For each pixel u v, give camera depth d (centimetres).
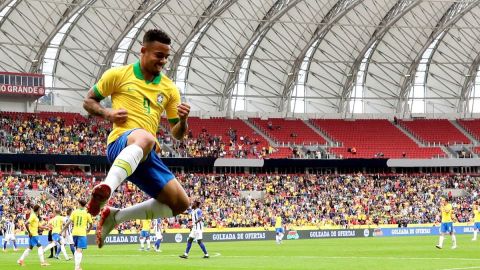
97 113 1311
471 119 17550
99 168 14325
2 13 12494
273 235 11469
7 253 7525
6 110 14288
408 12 14888
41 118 14388
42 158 13275
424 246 8088
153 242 10050
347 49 15812
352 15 14812
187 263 5534
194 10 13675
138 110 1326
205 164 14925
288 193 14788
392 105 17362
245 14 14238
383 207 14738
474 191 15888
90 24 13525
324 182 15488
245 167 15675
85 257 6506
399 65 16600
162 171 1308
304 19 14625
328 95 16838
